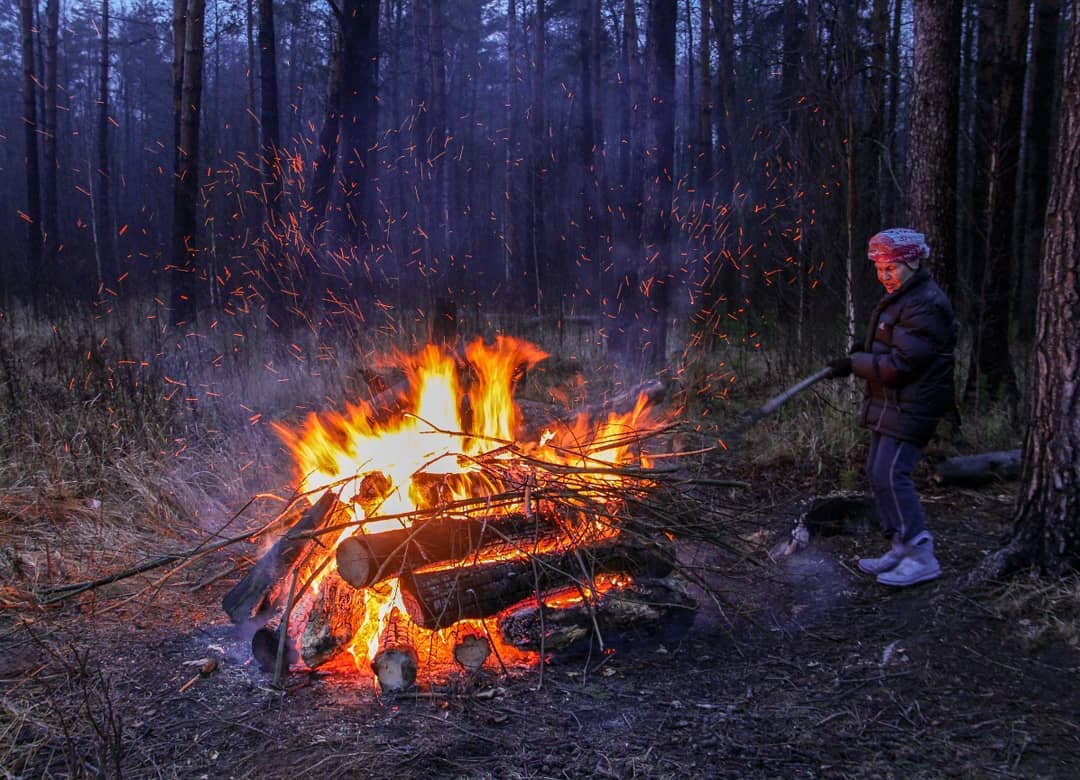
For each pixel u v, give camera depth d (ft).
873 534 15.61
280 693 10.11
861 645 11.41
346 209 32.63
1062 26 42.73
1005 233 24.49
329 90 35.19
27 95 48.85
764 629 12.07
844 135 24.72
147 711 9.62
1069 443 12.01
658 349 28.55
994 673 10.41
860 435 20.76
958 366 25.21
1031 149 36.01
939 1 20.59
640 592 11.74
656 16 27.94
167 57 117.91
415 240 56.85
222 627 11.95
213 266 38.24
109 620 12.01
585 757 8.75
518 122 92.07
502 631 11.17
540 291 49.11
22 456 17.69
